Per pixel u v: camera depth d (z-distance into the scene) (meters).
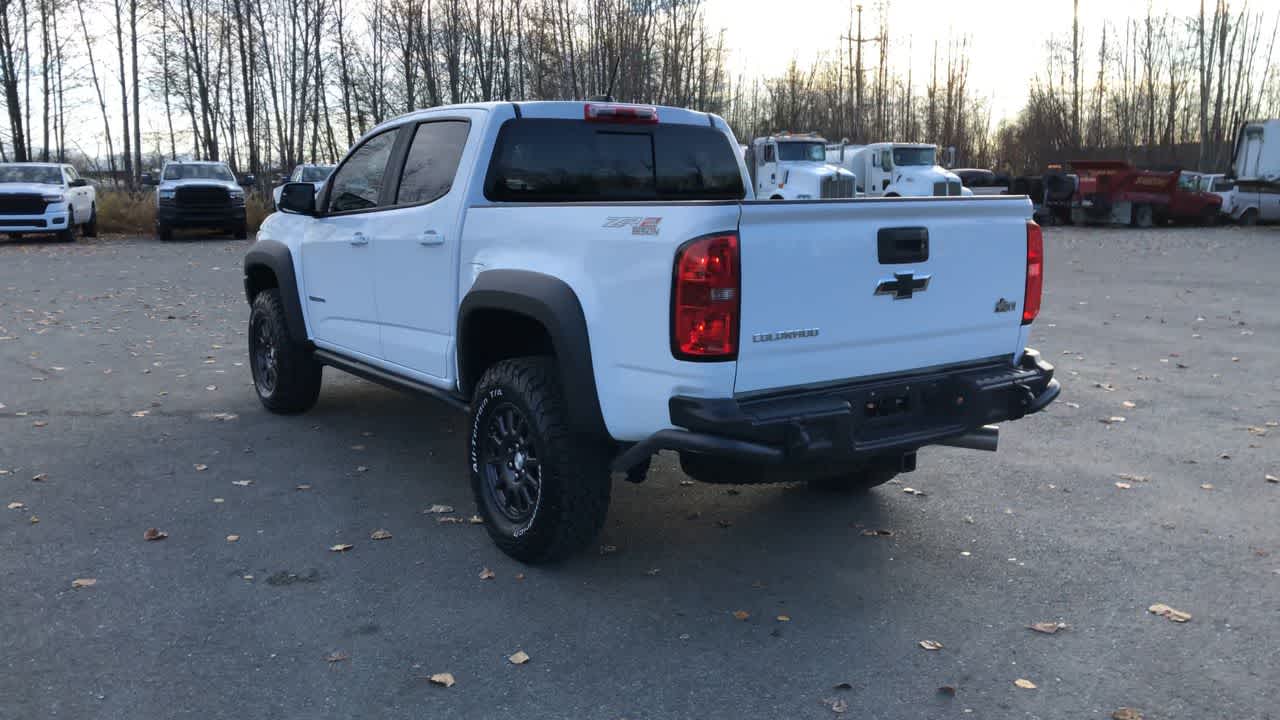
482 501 4.38
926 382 3.90
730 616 3.77
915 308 3.83
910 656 3.46
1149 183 31.67
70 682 3.22
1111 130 61.50
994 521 4.84
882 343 3.78
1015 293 4.18
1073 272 17.42
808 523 4.82
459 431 6.44
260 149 46.97
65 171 24.34
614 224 3.65
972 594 3.98
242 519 4.77
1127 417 6.91
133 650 3.45
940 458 5.94
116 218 27.34
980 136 68.50
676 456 6.02
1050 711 3.10
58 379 7.89
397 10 39.84
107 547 4.39
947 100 59.25
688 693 3.20
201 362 8.69
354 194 5.65
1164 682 3.28
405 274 4.98
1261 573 4.20
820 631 3.65
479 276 4.26
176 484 5.29
